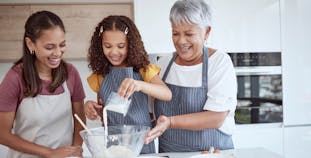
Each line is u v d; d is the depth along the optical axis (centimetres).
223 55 130
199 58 133
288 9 249
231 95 124
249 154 119
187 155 119
